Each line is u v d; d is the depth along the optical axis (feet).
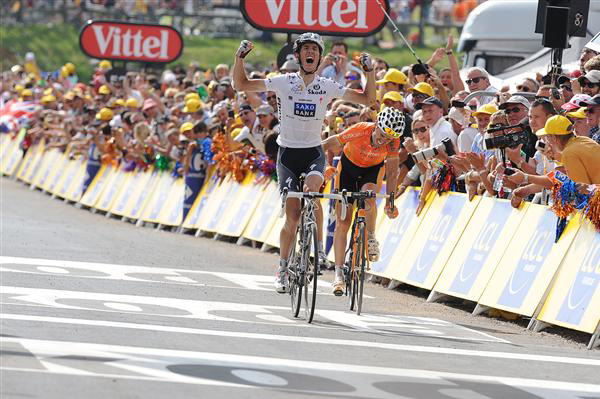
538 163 85.71
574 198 75.05
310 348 60.70
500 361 61.05
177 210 154.51
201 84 160.04
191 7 345.72
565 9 92.07
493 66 143.13
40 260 99.14
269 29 132.67
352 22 132.05
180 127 156.15
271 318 72.49
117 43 193.57
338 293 77.87
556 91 89.61
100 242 123.65
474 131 96.12
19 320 62.75
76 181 206.80
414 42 311.68
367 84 76.13
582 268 73.26
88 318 65.62
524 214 82.48
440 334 70.64
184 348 57.41
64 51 347.15
